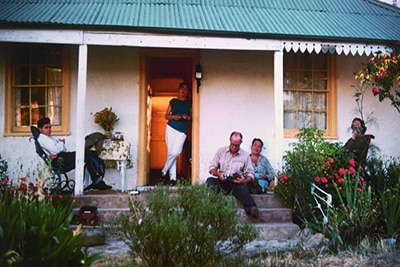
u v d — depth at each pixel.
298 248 5.67
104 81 8.83
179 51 9.05
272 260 5.06
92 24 7.26
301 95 9.27
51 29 7.29
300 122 9.23
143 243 3.99
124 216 4.25
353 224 6.12
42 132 7.61
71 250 3.20
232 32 7.51
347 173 6.77
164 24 7.55
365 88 9.30
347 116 9.25
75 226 6.50
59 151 7.55
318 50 7.77
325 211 6.52
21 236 3.13
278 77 7.71
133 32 7.42
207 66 9.05
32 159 8.60
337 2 9.56
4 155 8.57
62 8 8.12
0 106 8.63
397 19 8.99
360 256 5.14
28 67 8.81
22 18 7.29
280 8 9.09
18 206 3.48
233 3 9.16
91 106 8.77
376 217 6.32
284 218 7.09
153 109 12.70
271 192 7.86
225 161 7.46
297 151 7.36
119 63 8.88
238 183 7.11
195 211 4.09
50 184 6.95
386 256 5.13
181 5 8.88
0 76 8.66
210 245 3.98
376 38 7.76
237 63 9.12
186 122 8.72
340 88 9.27
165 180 9.36
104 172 8.20
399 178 6.59
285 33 7.60
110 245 6.04
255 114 9.09
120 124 8.80
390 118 9.30
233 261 4.34
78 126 7.33
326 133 9.22
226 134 9.01
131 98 8.88
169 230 3.90
